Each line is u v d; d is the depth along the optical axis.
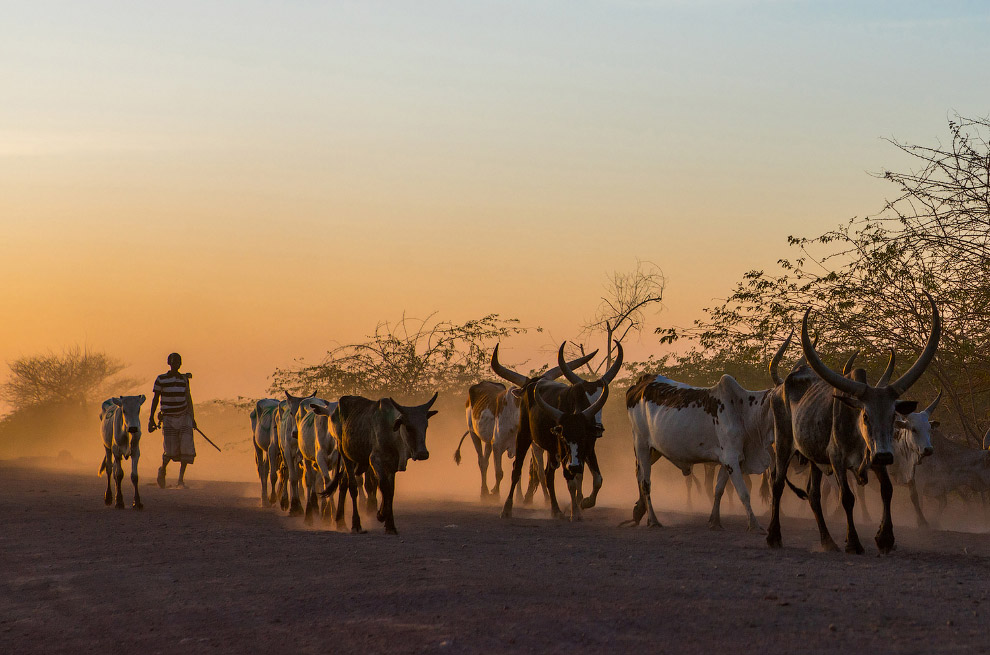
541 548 10.48
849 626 6.54
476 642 6.23
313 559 9.46
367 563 9.16
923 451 13.59
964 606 7.19
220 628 6.86
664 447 13.24
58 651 6.48
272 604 7.47
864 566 9.21
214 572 8.88
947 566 9.24
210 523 12.85
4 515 13.88
